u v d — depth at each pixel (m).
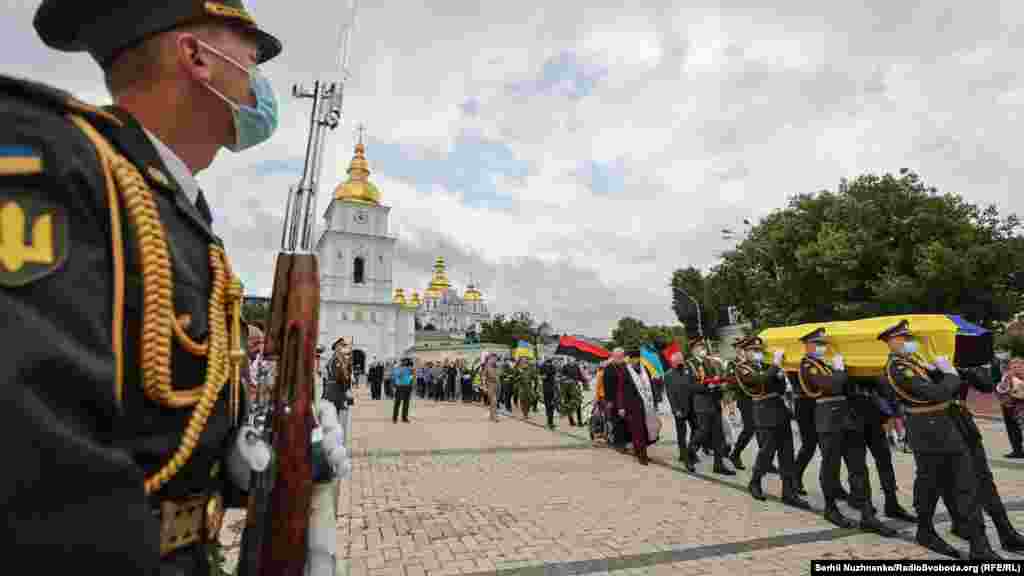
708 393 8.71
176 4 1.06
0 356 0.55
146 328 0.79
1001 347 19.67
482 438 12.17
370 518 5.78
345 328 51.31
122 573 0.61
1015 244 20.69
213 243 1.06
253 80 1.20
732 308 30.62
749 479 8.08
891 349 5.39
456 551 4.79
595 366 28.62
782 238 25.94
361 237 53.31
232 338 1.10
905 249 22.39
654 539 5.15
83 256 0.70
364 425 14.71
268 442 1.22
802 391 7.02
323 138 1.50
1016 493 7.02
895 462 9.35
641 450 9.14
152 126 1.07
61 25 1.02
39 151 0.70
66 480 0.57
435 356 49.62
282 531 1.14
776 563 4.54
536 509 6.18
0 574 0.52
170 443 0.86
